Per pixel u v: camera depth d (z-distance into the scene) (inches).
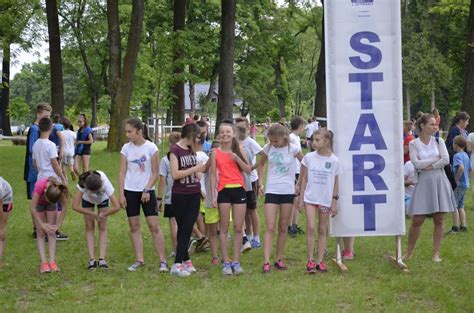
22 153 1135.6
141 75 1441.9
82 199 323.6
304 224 442.3
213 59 1535.4
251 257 349.4
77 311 253.6
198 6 1515.7
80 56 1825.8
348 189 315.9
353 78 312.5
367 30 311.1
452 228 411.2
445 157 321.7
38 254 356.8
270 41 1662.2
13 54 1454.2
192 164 309.7
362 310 251.0
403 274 306.7
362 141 314.7
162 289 284.8
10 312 254.5
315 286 286.4
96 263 325.4
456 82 1893.5
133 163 317.4
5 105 1990.7
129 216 322.0
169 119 1706.4
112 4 1008.9
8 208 314.5
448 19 1777.8
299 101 2876.5
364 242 382.6
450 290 275.3
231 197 311.4
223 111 1053.2
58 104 1086.4
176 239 342.0
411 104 2107.5
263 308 254.1
